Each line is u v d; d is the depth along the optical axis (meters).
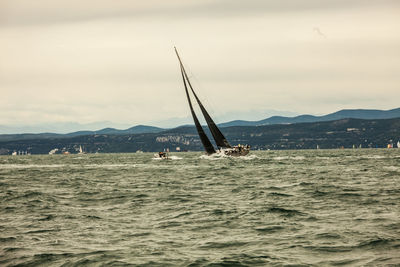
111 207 102.62
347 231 69.00
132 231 74.12
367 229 69.88
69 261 56.97
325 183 145.25
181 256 58.09
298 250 59.72
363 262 53.38
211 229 74.50
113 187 152.62
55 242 67.12
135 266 54.16
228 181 166.00
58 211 96.75
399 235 65.12
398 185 135.25
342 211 87.88
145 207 101.00
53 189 149.50
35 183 177.00
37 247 64.19
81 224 80.94
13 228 78.31
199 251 60.59
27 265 55.91
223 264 54.16
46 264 56.09
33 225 80.69
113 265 54.78
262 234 69.75
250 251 59.88
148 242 66.12
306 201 103.75
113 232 73.56
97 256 58.78
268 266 53.00
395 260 53.69
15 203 111.06
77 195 129.00
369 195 110.62
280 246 62.09
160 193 128.38
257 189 133.38
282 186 140.50
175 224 79.31
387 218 78.56
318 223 76.50
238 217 84.19
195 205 101.69
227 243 64.69
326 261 54.44
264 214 86.50
